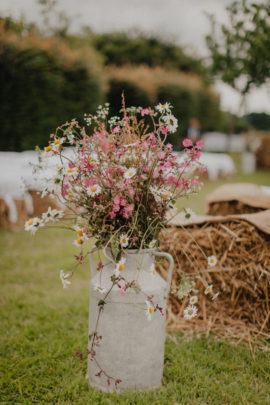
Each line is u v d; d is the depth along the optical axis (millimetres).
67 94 10578
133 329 1941
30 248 4938
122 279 1890
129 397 1943
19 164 5957
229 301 2811
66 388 2090
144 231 1979
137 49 30656
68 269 4168
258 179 12656
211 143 22547
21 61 9250
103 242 1945
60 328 2830
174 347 2549
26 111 9508
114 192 1832
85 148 1915
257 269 2596
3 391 2088
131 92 15539
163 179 1981
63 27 11562
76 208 1959
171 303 2988
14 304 3238
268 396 2016
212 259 2184
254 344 2539
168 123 1891
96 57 12414
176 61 31391
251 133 17766
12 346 2568
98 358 2018
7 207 5887
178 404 1946
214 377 2193
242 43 4363
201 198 8359
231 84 4707
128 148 1910
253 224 2543
